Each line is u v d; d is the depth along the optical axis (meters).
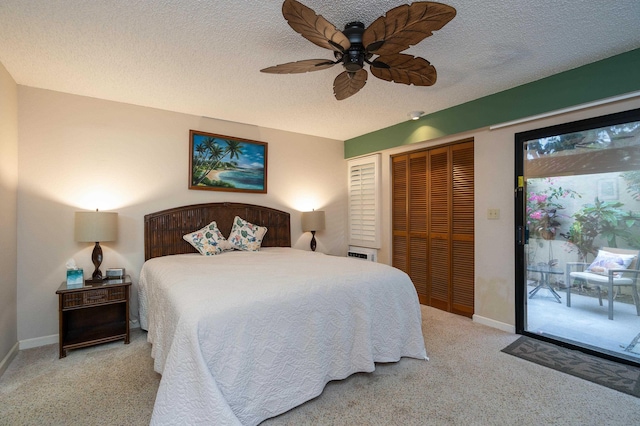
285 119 3.64
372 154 4.29
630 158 2.23
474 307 3.19
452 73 2.48
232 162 3.68
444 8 1.33
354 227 4.61
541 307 2.71
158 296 2.07
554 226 2.63
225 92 2.81
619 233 2.29
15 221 2.51
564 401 1.80
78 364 2.26
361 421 1.64
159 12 1.67
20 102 2.58
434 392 1.90
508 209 2.89
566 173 2.54
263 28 1.84
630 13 1.71
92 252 2.78
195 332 1.43
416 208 3.84
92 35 1.89
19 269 2.56
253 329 1.61
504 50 2.12
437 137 3.38
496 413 1.70
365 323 2.07
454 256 3.43
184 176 3.38
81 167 2.84
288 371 1.72
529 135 2.73
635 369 2.16
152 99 2.97
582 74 2.35
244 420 1.54
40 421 1.63
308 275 2.10
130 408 1.74
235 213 3.67
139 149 3.12
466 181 3.30
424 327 2.99
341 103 3.13
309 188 4.36
